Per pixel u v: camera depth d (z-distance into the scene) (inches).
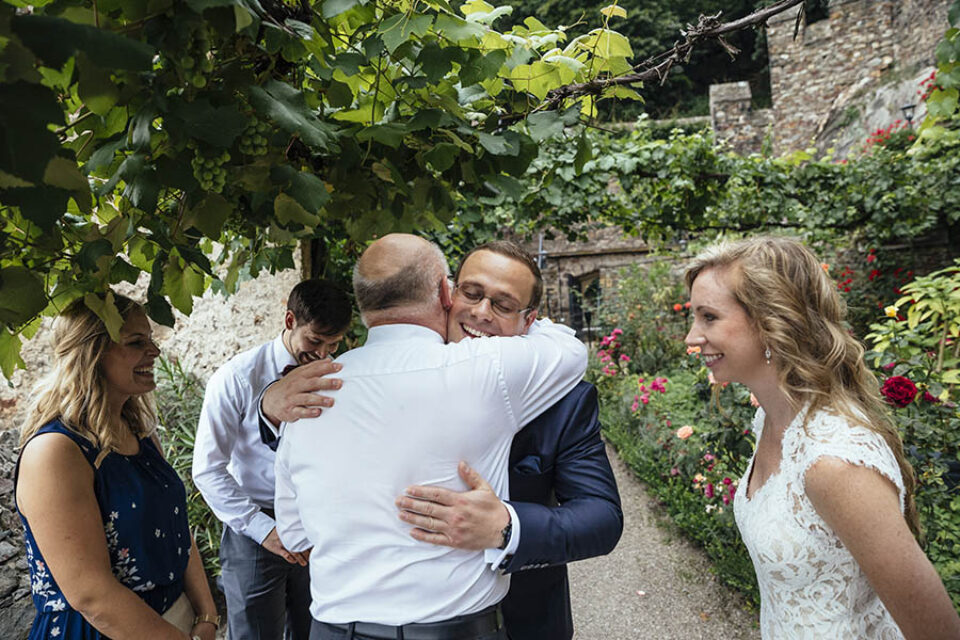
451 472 44.3
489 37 50.6
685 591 137.4
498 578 45.6
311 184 42.7
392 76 52.2
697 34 58.3
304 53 44.8
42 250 40.3
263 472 86.7
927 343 121.4
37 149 22.5
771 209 223.8
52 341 55.6
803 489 44.2
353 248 97.0
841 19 464.8
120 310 55.7
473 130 53.4
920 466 103.9
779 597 46.4
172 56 32.1
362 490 43.8
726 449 138.2
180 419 145.9
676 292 357.1
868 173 228.7
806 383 45.1
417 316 49.1
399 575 43.2
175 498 61.5
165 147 38.3
